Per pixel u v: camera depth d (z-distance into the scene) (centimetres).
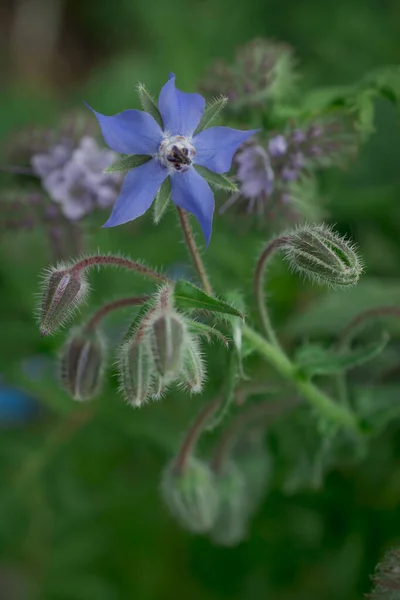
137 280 27
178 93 19
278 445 27
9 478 28
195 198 19
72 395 21
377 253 28
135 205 18
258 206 23
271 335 21
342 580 28
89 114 26
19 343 27
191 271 25
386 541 27
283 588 28
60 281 19
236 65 25
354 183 28
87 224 25
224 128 19
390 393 25
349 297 26
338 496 28
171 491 23
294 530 28
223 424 27
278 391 25
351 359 22
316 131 23
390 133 28
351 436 26
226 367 21
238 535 26
